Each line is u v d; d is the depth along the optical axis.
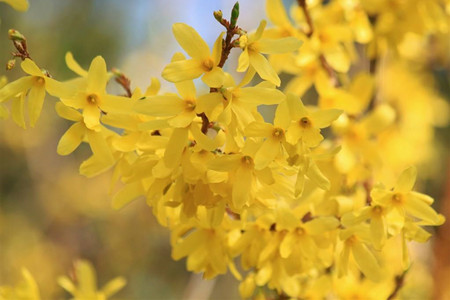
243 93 0.43
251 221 0.50
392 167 0.71
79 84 0.45
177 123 0.43
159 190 0.45
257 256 0.48
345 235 0.46
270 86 0.44
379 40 0.61
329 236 0.48
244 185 0.44
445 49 0.90
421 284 0.78
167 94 0.44
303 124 0.43
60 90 0.43
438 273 0.79
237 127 0.43
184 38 0.43
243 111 0.43
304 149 0.43
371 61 0.63
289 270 0.47
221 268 0.48
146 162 0.45
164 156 0.43
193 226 0.49
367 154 0.57
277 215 0.47
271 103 0.42
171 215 0.48
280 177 0.44
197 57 0.43
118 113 0.44
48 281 1.44
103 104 0.44
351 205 0.49
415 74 0.92
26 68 0.43
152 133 0.45
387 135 0.71
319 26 0.57
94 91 0.44
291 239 0.47
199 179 0.44
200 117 0.44
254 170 0.44
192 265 0.49
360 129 0.58
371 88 0.58
